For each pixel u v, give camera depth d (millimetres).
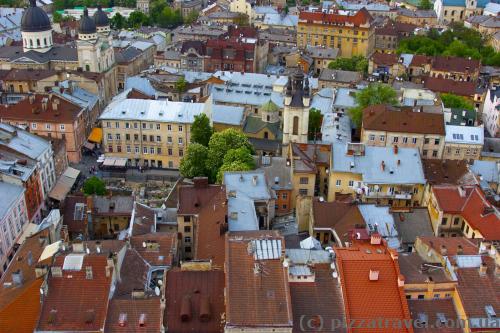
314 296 89062
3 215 123750
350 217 121875
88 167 193625
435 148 173125
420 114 175000
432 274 95000
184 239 127750
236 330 82625
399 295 88812
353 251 95438
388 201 142125
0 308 92312
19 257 109062
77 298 90625
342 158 145625
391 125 173750
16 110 194000
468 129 174000
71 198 139750
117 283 96750
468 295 91375
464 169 149250
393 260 91625
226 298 85312
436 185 132500
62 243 106250
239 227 115688
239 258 89625
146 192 175375
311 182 145000
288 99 166750
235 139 165000
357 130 194750
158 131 187750
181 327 87688
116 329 87375
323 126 191000
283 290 86188
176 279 93188
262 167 150750
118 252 100188
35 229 127000
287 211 147125
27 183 139875
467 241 107750
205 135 179000
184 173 165125
